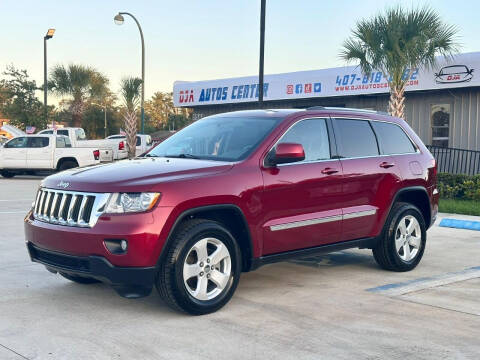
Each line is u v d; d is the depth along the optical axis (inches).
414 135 289.9
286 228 223.5
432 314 203.6
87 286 241.4
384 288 241.0
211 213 210.7
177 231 196.9
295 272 271.6
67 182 205.8
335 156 246.7
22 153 916.0
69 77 1470.2
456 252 323.3
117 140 1146.7
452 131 698.2
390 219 265.9
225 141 234.1
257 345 172.7
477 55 624.1
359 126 263.0
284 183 222.5
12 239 348.5
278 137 228.7
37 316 200.4
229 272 207.6
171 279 192.9
